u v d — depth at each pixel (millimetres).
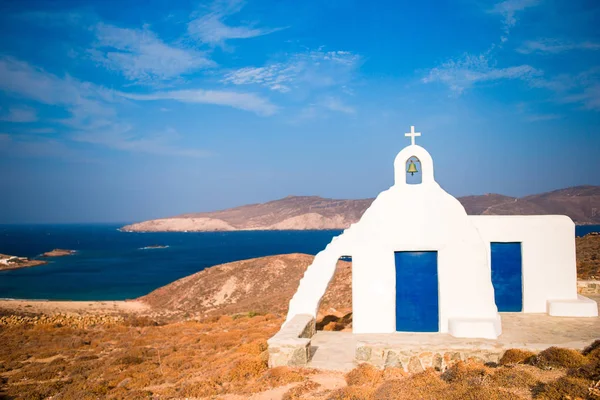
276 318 30484
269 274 68375
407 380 9906
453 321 13711
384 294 14828
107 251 180250
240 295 62531
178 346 22594
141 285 87562
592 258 33062
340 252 15820
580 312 16203
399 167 15250
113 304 63344
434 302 14789
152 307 61469
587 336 13484
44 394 15891
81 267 121750
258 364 13359
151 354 21172
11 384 17656
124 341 26078
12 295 76688
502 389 8547
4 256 137000
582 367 8836
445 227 14703
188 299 62750
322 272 15867
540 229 17047
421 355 12031
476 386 8547
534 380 8820
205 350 21000
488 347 11930
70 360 21781
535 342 12703
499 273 17172
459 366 10211
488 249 17125
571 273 16938
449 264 14578
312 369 12000
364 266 14984
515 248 17203
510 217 17312
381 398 8867
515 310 17078
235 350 18625
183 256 154500
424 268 14891
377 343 12531
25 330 32375
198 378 14273
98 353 23500
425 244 14727
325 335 15367
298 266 71000
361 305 14922
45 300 69188
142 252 174250
